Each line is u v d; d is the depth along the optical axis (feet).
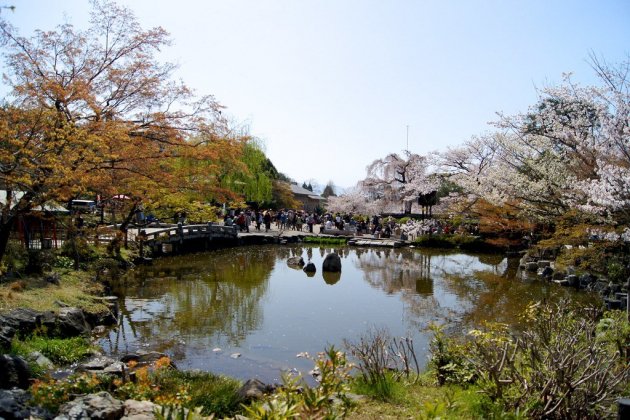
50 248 52.16
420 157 139.54
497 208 80.07
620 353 19.17
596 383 16.30
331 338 36.17
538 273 66.90
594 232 44.98
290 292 55.57
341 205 171.32
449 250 103.35
